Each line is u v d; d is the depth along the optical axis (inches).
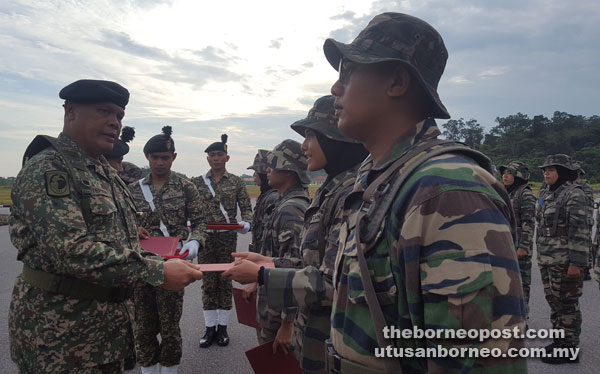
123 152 156.3
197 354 153.1
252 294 98.7
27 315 66.8
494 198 29.6
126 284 67.1
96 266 64.1
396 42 38.1
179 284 69.1
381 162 39.2
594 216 252.2
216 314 166.9
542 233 164.4
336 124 80.0
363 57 37.4
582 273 146.1
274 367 80.6
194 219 147.9
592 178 3038.9
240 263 65.5
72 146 72.5
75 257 63.1
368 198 36.3
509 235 29.0
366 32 39.9
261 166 143.6
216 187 203.0
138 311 126.3
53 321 65.9
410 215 30.2
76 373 67.2
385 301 33.2
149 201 144.9
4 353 149.2
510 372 26.8
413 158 35.4
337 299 38.5
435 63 39.4
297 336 74.9
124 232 77.4
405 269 30.5
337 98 42.4
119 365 74.5
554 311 155.3
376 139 40.9
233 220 201.5
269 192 138.5
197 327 181.2
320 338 63.6
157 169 145.8
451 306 27.2
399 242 31.2
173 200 146.1
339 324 37.7
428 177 30.7
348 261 37.3
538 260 165.6
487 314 26.7
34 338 66.0
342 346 36.6
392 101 38.9
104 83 74.4
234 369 140.1
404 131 39.0
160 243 109.0
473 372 26.9
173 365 128.3
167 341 126.4
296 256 87.9
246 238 471.8
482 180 30.5
